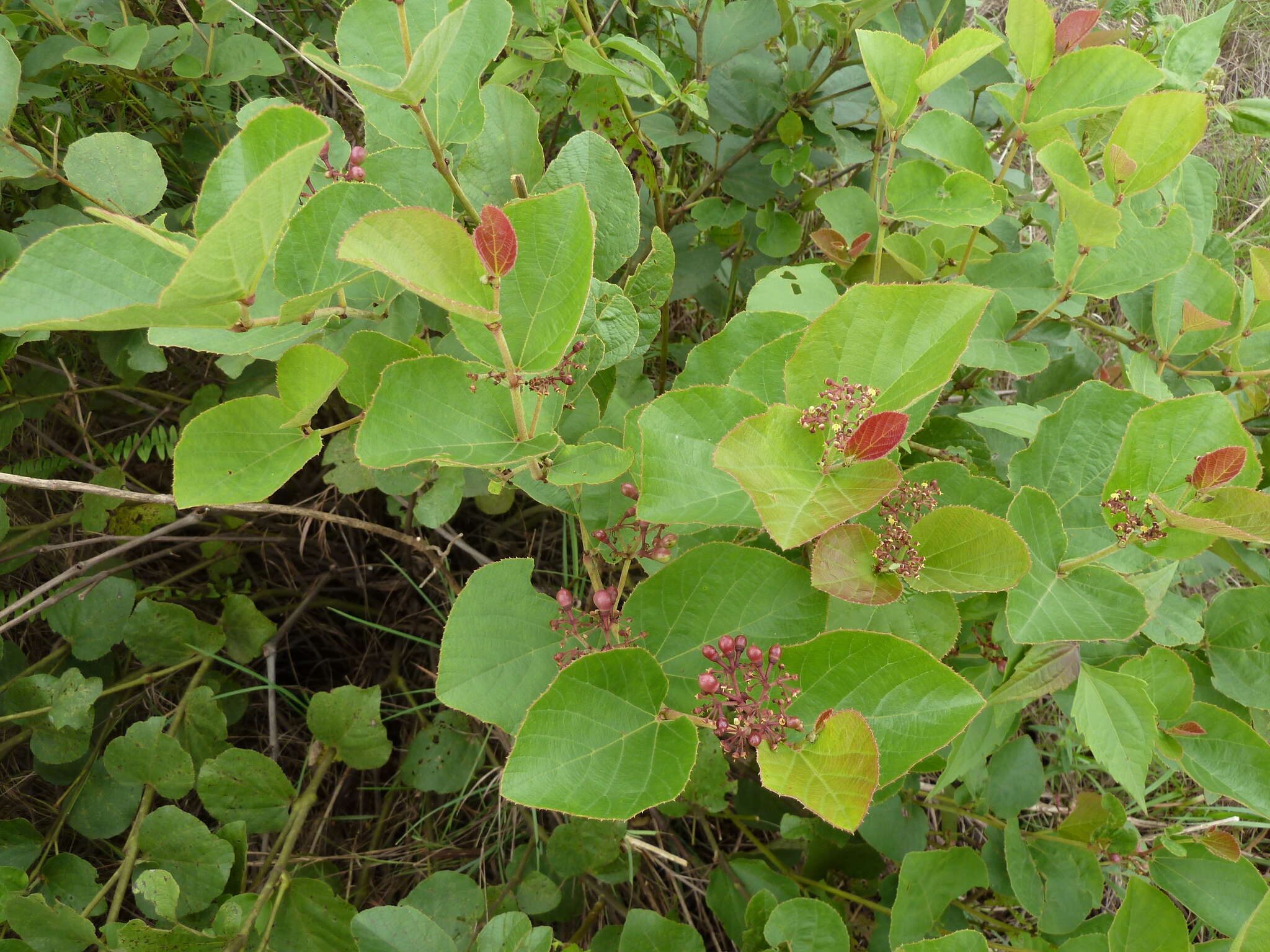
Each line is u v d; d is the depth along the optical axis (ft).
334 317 2.02
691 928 2.33
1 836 2.55
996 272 2.70
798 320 2.06
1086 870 2.55
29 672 2.81
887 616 1.99
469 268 1.52
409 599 3.50
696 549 1.86
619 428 2.30
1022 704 2.27
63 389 3.09
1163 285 2.59
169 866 2.43
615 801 1.60
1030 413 2.38
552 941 2.17
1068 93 2.42
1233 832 3.29
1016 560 1.75
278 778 2.56
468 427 1.79
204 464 1.79
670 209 3.33
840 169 3.57
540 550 3.51
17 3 3.04
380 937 2.11
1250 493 1.81
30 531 2.94
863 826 2.60
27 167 2.40
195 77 2.91
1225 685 2.37
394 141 2.02
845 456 1.64
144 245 1.62
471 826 3.03
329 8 3.62
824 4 2.72
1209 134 4.76
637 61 2.93
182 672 3.10
